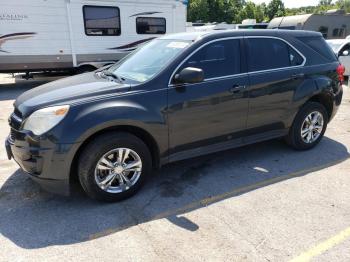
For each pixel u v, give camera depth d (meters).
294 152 5.00
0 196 3.68
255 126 4.41
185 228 3.13
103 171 3.47
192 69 3.50
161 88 3.61
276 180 4.09
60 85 3.89
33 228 3.13
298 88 4.63
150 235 3.03
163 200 3.63
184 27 12.05
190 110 3.79
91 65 10.84
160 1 11.34
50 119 3.18
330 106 5.17
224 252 2.80
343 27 18.62
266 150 5.07
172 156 3.86
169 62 3.74
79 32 10.45
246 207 3.48
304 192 3.79
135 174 3.65
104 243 2.92
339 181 4.07
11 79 13.20
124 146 3.46
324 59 4.97
